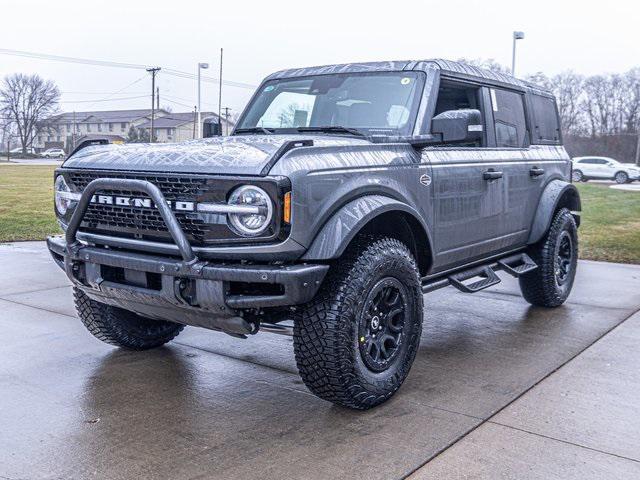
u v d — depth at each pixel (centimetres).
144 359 459
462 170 464
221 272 326
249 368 443
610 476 297
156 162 356
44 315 571
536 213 585
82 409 369
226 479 291
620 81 7138
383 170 385
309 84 496
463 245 475
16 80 10169
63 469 300
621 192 2594
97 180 362
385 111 452
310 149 344
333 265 357
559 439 334
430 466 305
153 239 359
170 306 354
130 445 324
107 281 373
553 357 469
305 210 331
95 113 12925
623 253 975
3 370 432
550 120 648
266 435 337
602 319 577
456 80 486
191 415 362
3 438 331
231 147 355
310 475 296
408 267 382
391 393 379
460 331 539
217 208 330
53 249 407
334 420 357
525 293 614
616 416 363
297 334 350
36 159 9269
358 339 353
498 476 296
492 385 411
